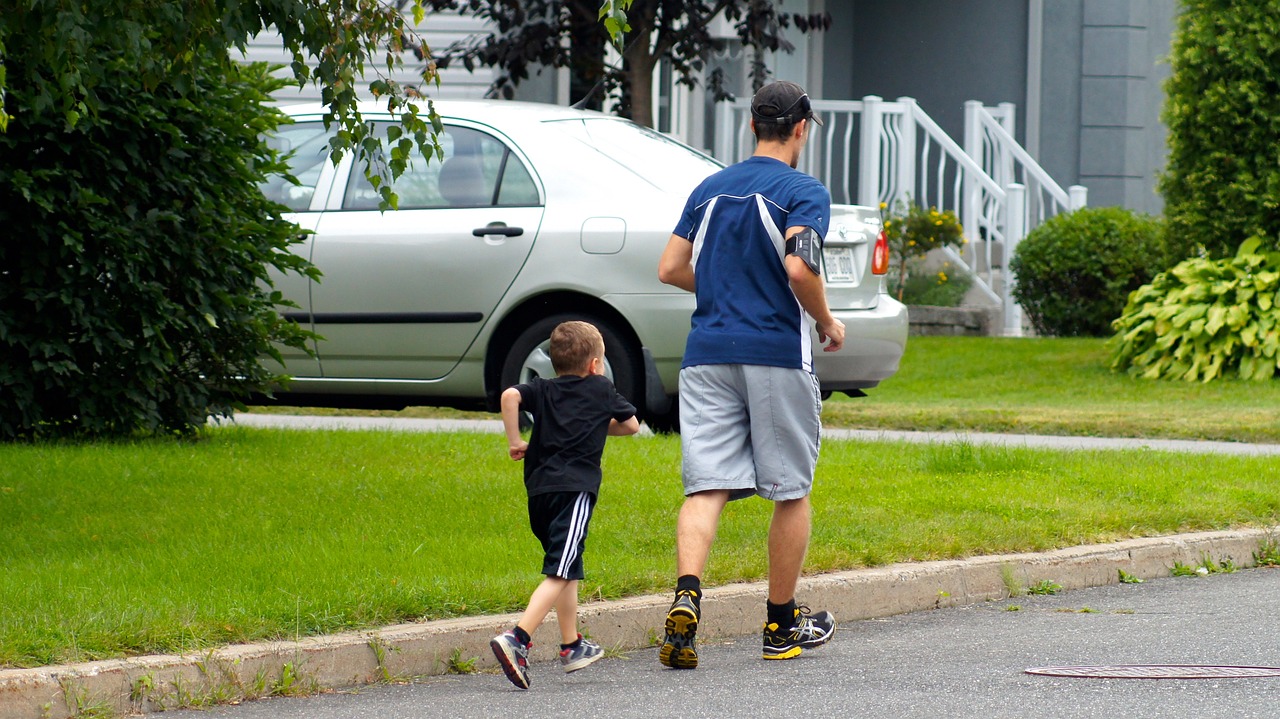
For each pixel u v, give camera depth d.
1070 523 23.88
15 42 21.73
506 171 33.34
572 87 56.78
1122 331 48.53
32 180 28.28
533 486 17.12
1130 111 67.31
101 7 20.11
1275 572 23.92
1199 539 24.03
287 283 34.09
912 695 15.93
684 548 17.19
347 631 16.95
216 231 30.53
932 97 70.69
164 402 31.27
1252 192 46.44
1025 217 60.91
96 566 19.20
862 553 21.19
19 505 23.30
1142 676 16.69
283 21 21.17
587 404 17.22
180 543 20.78
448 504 24.12
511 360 32.88
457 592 18.06
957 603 21.20
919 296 59.50
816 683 16.56
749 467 17.53
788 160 18.00
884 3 71.62
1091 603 21.31
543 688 16.47
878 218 33.28
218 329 31.03
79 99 27.91
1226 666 17.17
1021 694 15.92
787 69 69.81
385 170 22.44
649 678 16.92
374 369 33.94
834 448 31.30
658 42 50.12
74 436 30.56
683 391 17.77
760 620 19.48
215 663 15.74
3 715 14.47
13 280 29.41
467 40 52.69
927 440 34.50
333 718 15.15
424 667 17.05
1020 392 45.06
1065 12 67.56
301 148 34.97
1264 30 45.56
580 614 18.17
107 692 15.08
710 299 17.69
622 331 32.38
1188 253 48.62
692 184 33.03
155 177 30.12
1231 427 36.34
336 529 22.06
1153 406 41.28
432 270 33.12
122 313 29.97
